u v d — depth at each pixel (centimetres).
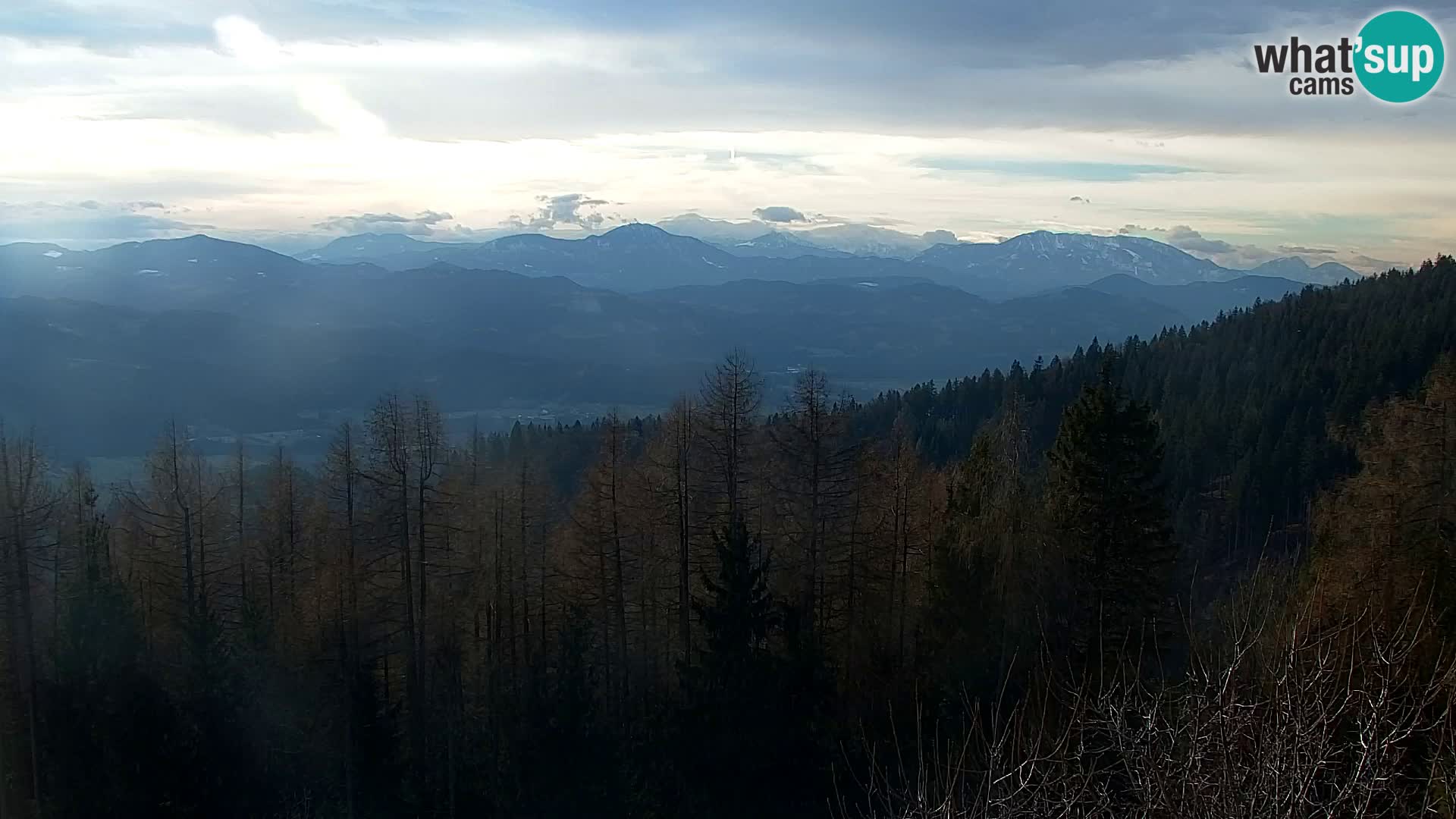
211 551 2580
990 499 2789
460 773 2453
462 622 2847
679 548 2736
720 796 1930
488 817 2309
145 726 1953
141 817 1925
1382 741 590
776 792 1911
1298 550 1159
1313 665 655
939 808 689
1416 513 1950
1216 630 977
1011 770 703
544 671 2544
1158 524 2245
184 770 1995
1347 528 2073
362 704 2302
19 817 2027
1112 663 1886
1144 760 612
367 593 2583
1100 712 695
